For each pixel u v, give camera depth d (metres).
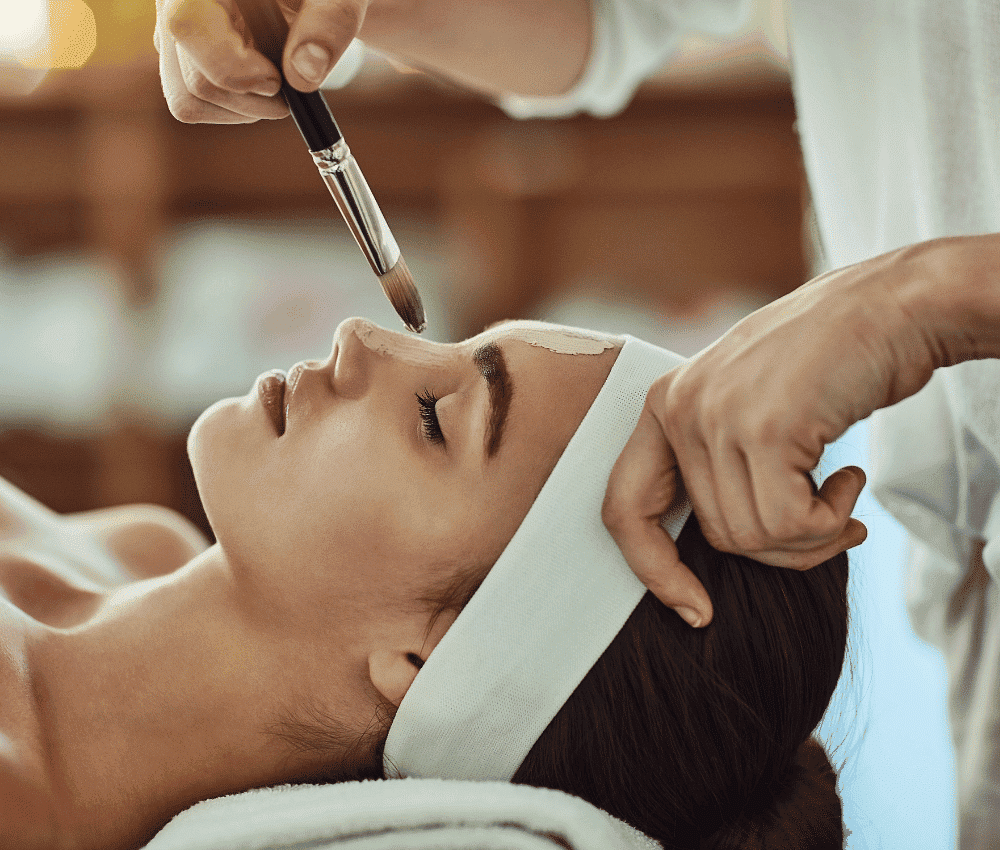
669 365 0.78
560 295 2.16
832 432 0.55
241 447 0.79
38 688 0.78
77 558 1.03
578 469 0.74
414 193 2.09
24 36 1.84
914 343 0.55
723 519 0.59
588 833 0.64
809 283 0.59
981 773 0.85
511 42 1.12
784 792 0.78
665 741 0.73
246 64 0.62
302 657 0.77
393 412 0.78
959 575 0.87
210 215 2.07
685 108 2.03
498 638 0.72
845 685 0.92
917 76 0.76
